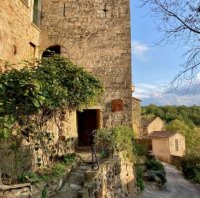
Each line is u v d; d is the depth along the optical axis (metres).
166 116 55.97
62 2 14.20
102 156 10.48
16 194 5.30
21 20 11.01
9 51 9.84
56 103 7.27
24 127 6.41
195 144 36.03
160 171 16.88
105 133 11.07
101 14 14.02
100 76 13.58
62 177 7.16
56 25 14.02
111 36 13.84
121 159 11.14
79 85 8.56
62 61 8.51
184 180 21.05
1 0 9.13
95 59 13.73
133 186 12.41
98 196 7.33
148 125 39.69
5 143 5.85
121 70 13.58
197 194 16.17
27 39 11.77
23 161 6.31
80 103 9.38
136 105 25.83
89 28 13.95
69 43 13.88
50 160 7.92
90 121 15.62
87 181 6.98
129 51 13.68
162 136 32.78
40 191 5.93
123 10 13.98
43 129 7.51
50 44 13.88
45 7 14.17
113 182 9.41
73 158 9.18
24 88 5.98
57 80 7.44
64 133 10.27
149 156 18.98
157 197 13.30
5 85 6.02
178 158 27.34
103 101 13.38
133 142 13.45
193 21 4.77
